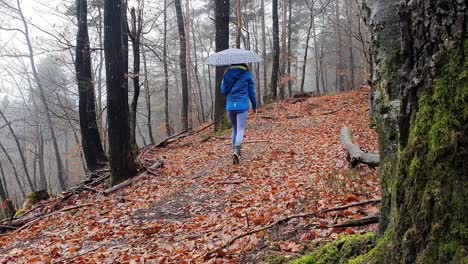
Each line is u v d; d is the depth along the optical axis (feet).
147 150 41.16
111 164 28.84
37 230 22.25
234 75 25.02
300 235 12.15
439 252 4.32
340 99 58.80
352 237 7.92
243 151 30.55
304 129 39.70
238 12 67.92
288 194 17.63
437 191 4.39
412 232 4.72
